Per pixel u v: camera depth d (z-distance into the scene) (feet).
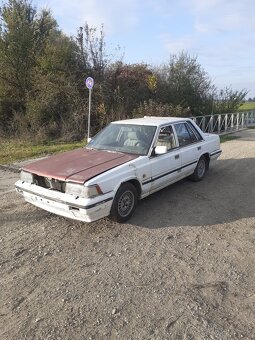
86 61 55.31
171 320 10.11
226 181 24.85
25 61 54.13
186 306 10.75
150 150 18.53
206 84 69.36
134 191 17.35
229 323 9.98
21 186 16.97
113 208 16.11
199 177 24.57
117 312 10.50
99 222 17.28
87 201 14.49
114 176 15.76
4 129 51.24
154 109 50.96
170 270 12.84
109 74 57.88
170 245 14.87
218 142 26.37
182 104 62.08
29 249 14.62
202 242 15.16
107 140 20.16
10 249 14.64
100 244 14.99
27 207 19.61
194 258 13.74
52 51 52.90
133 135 19.66
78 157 17.88
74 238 15.60
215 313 10.42
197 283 12.00
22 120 50.57
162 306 10.77
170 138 20.75
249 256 13.91
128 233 16.07
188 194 21.81
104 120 50.80
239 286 11.82
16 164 31.65
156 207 19.44
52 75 51.80
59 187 15.57
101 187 15.02
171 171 20.20
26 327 9.91
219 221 17.53
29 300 11.18
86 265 13.26
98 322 10.07
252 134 56.03
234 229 16.57
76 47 54.75
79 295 11.39
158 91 62.49
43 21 59.21
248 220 17.69
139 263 13.37
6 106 54.19
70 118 50.39
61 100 51.85
